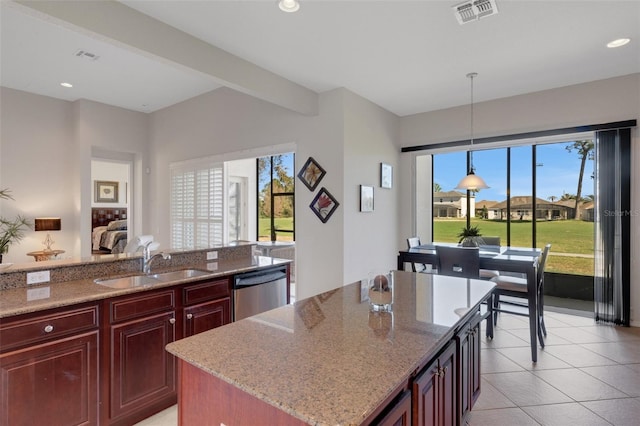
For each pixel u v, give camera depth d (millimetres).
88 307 1920
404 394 1194
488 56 3420
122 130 6102
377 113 4840
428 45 3193
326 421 852
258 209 7914
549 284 5137
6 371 1635
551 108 4270
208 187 5434
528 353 3197
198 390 1210
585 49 3271
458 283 2348
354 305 1863
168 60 2842
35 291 2031
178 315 2369
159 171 6266
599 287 3986
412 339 1376
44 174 5445
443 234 5711
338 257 4156
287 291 3350
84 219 5598
